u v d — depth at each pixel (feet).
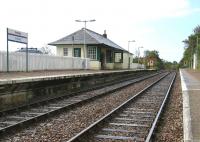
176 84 108.27
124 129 35.19
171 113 46.16
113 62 211.00
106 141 29.89
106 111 47.62
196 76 148.66
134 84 107.65
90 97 61.46
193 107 44.73
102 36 218.59
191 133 28.94
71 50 170.40
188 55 453.58
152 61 370.94
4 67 77.36
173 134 32.68
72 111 47.03
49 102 55.36
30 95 55.42
